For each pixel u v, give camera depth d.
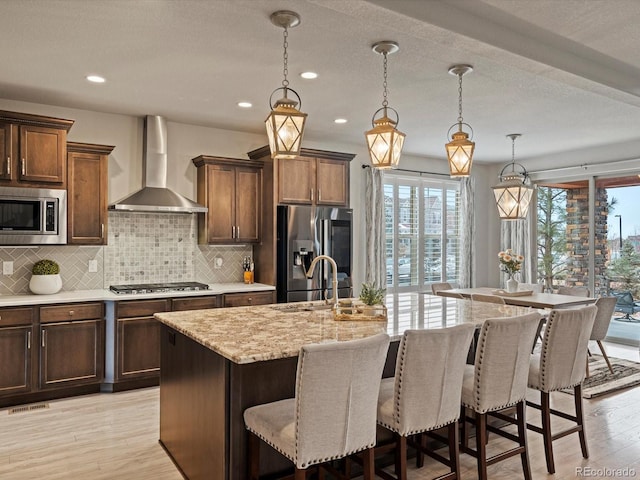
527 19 2.75
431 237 7.43
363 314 3.02
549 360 2.88
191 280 5.37
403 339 2.30
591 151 6.62
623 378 4.82
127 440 3.35
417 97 4.27
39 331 4.02
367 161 6.69
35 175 4.11
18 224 4.05
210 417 2.51
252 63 3.46
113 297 4.29
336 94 4.20
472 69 3.55
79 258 4.77
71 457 3.08
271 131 2.72
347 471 2.62
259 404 2.47
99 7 2.62
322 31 2.92
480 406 2.61
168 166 5.20
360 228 6.59
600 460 3.08
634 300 6.32
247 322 2.95
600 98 4.29
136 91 4.14
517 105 4.52
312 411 1.98
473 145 3.38
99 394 4.31
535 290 6.07
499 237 7.90
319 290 5.41
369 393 2.12
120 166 4.94
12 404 4.00
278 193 5.27
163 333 3.27
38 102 4.46
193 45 3.13
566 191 7.09
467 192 7.60
